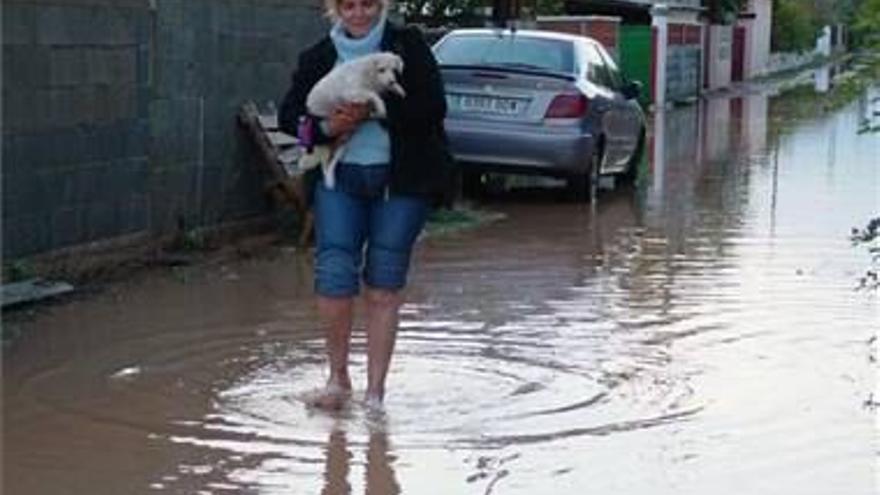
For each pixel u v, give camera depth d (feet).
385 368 27.22
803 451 24.86
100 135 37.70
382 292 27.12
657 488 23.03
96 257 37.93
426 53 26.89
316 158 26.94
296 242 44.96
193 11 41.65
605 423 26.27
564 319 34.99
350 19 26.91
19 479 23.00
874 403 27.45
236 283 38.42
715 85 176.76
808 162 80.33
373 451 24.54
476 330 33.53
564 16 122.83
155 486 22.82
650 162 79.82
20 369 29.19
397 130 26.68
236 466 23.75
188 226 42.27
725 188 66.39
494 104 56.80
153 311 34.71
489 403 27.40
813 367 30.50
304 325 33.76
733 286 39.60
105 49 37.65
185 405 27.07
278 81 46.78
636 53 127.44
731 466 24.08
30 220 35.06
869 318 35.37
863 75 27.22
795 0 240.32
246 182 45.03
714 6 179.32
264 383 28.71
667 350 31.86
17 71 34.19
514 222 52.70
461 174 57.67
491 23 87.35
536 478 23.38
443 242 47.06
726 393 28.37
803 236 49.85
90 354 30.50
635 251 46.19
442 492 22.72
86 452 24.32
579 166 57.21
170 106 40.86
